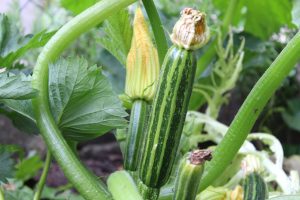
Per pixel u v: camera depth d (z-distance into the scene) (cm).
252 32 133
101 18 67
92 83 66
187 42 51
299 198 57
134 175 63
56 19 201
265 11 127
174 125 53
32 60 165
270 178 85
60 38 66
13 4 206
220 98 116
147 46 62
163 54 72
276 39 167
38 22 199
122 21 75
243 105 60
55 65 66
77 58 66
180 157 80
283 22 128
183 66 51
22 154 102
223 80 114
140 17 63
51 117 65
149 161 55
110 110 67
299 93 197
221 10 135
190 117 97
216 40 112
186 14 51
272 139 91
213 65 122
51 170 189
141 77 63
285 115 190
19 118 75
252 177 57
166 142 53
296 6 136
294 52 57
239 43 131
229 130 61
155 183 55
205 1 135
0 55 81
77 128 69
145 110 64
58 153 62
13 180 129
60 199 147
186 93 52
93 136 70
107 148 220
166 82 52
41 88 65
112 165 208
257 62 135
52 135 63
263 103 59
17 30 83
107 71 130
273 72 58
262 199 57
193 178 50
